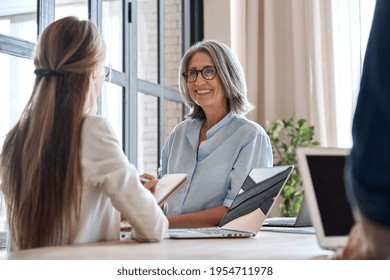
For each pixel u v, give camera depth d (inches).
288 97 203.0
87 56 62.2
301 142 181.9
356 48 192.7
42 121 60.2
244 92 101.7
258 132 97.5
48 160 59.1
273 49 202.4
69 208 58.5
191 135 102.7
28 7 117.0
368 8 192.7
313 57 195.0
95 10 143.1
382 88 29.8
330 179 52.1
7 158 62.2
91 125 60.7
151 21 178.1
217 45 101.1
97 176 59.4
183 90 105.7
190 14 201.6
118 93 154.7
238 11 203.9
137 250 54.1
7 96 110.7
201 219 89.6
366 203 29.4
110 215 64.7
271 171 73.5
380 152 29.1
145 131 171.3
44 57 62.3
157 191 76.4
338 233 50.8
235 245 59.3
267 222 88.6
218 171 97.0
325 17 197.0
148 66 175.9
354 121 31.2
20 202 60.3
